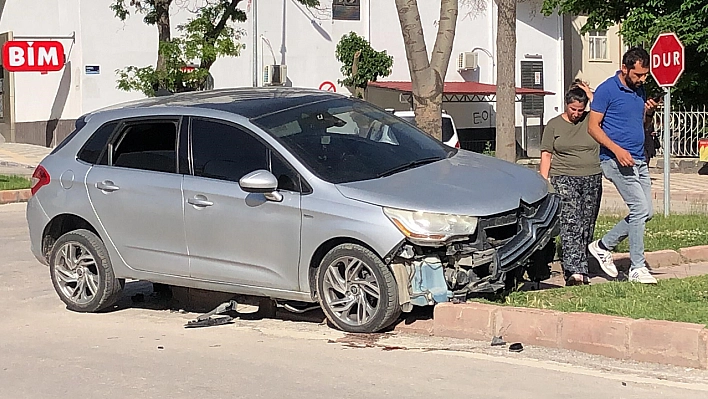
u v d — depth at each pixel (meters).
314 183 7.48
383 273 7.19
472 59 37.81
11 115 32.09
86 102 30.22
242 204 7.74
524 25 39.31
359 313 7.41
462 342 7.17
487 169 8.05
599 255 8.87
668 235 11.80
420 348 7.02
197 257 8.02
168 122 8.34
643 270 8.53
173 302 9.19
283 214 7.54
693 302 7.51
